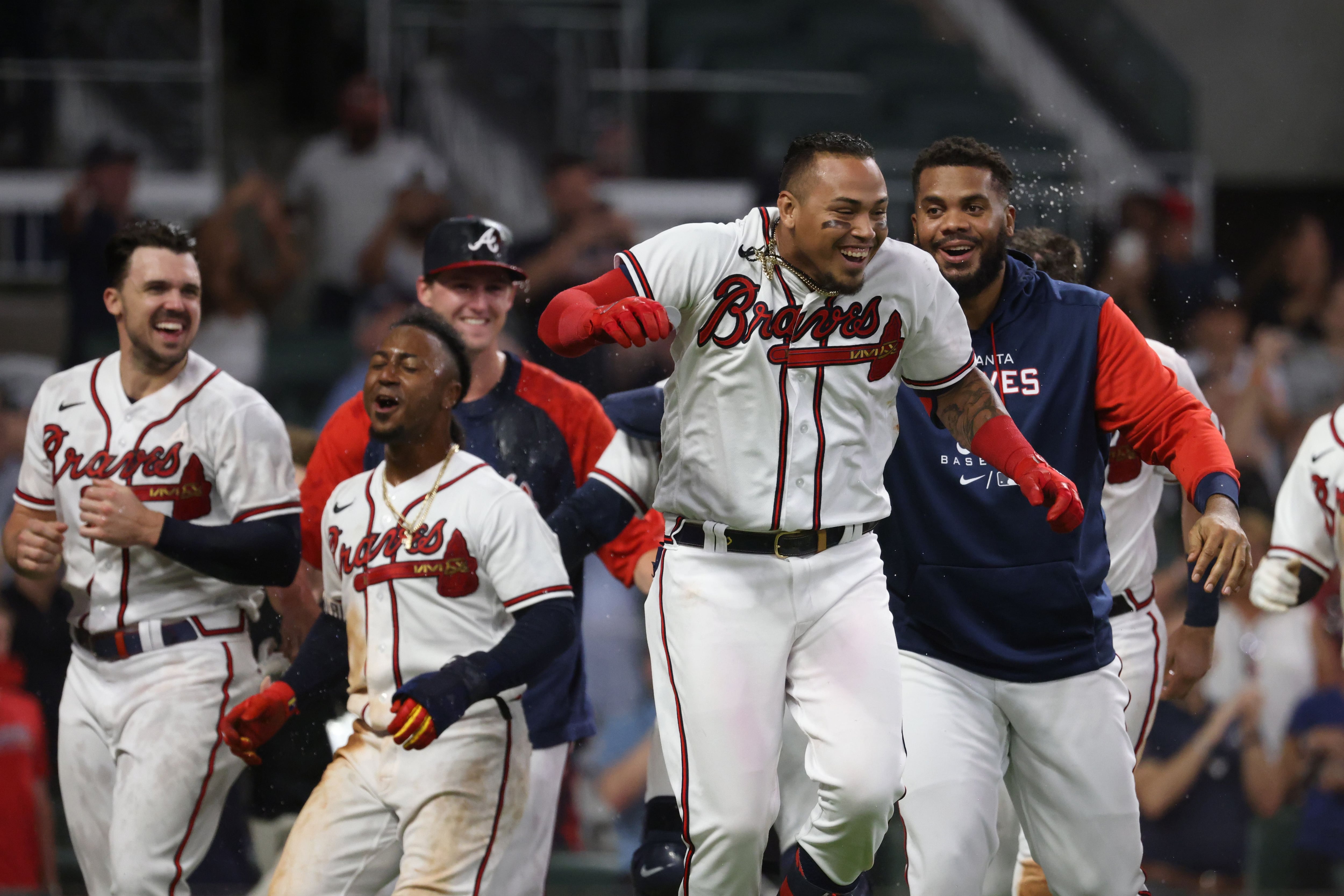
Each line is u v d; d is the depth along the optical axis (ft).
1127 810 39.81
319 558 49.78
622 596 78.07
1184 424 39.14
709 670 34.55
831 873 35.70
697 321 33.37
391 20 116.88
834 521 34.50
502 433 49.44
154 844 44.14
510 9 118.01
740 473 33.96
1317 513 52.44
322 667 42.04
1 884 64.59
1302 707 71.56
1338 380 104.63
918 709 39.52
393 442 40.60
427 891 38.58
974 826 39.04
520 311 101.96
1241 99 123.44
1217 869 69.77
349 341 104.63
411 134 115.55
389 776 39.60
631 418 43.86
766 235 33.24
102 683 45.42
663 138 120.57
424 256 50.26
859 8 128.06
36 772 66.13
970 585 39.50
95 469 45.44
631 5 119.75
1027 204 80.79
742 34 126.31
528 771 41.22
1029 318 40.45
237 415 45.68
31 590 72.69
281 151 117.19
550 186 104.73
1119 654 48.85
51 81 114.01
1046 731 39.60
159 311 45.03
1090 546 40.37
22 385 99.60
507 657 37.96
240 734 41.37
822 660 34.83
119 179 104.73
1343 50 123.54
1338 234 121.39
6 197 110.83
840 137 32.53
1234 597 73.00
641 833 66.18
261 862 53.62
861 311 33.50
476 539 39.99
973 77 126.21
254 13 115.96
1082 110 124.47
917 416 39.58
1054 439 40.11
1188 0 123.54
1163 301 105.40
